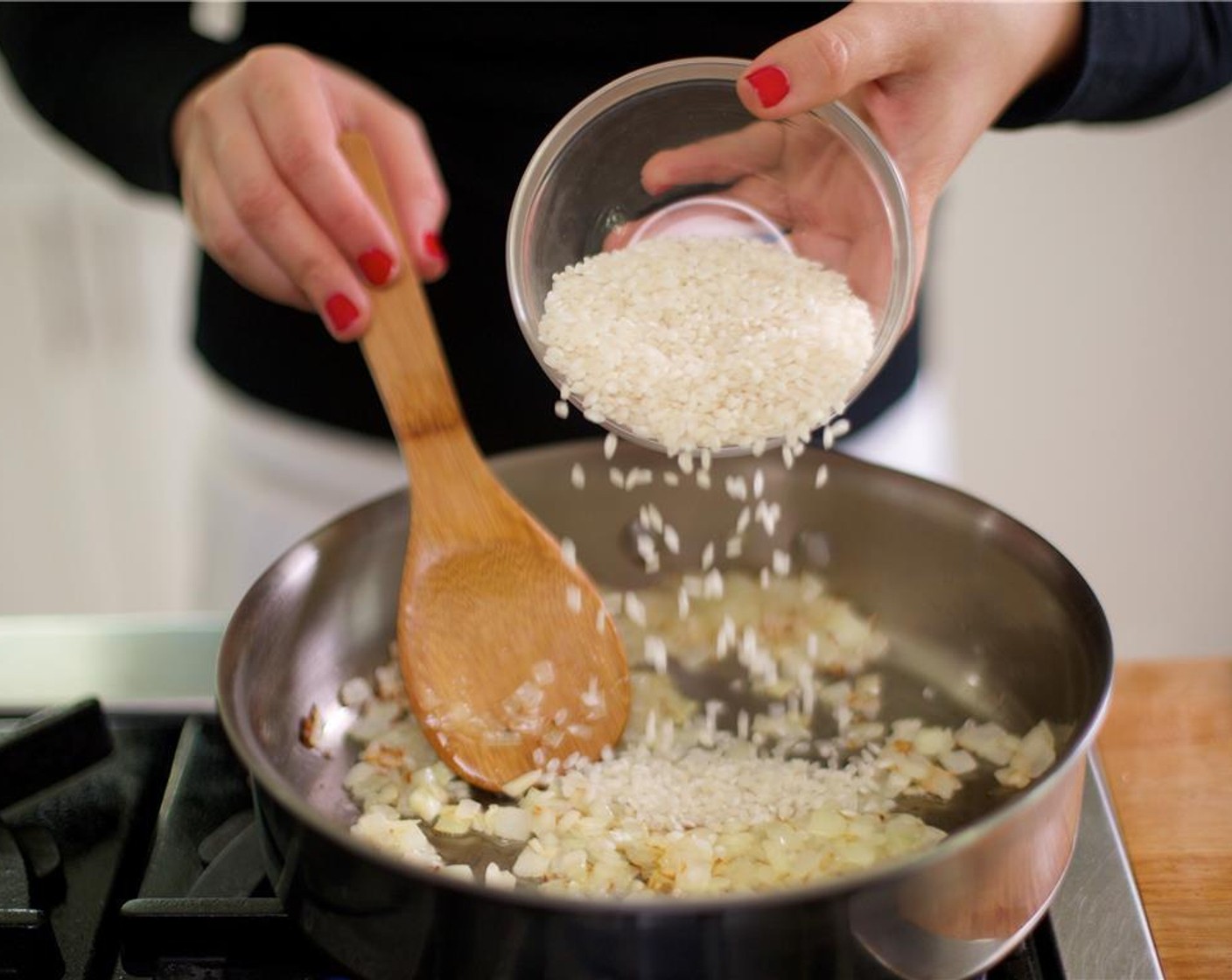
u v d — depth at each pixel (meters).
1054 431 1.13
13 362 1.14
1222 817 0.58
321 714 0.62
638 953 0.48
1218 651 1.19
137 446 1.20
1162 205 1.03
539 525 0.62
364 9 0.76
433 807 0.60
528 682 0.62
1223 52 0.70
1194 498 1.14
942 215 0.91
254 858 0.56
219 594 0.88
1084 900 0.55
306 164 0.62
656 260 0.60
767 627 0.67
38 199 1.08
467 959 0.49
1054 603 0.59
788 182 0.59
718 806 0.60
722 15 0.73
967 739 0.62
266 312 0.80
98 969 0.54
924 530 0.63
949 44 0.58
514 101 0.74
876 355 0.59
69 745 0.59
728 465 0.65
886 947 0.49
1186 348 1.08
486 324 0.77
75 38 0.78
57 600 1.26
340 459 0.81
